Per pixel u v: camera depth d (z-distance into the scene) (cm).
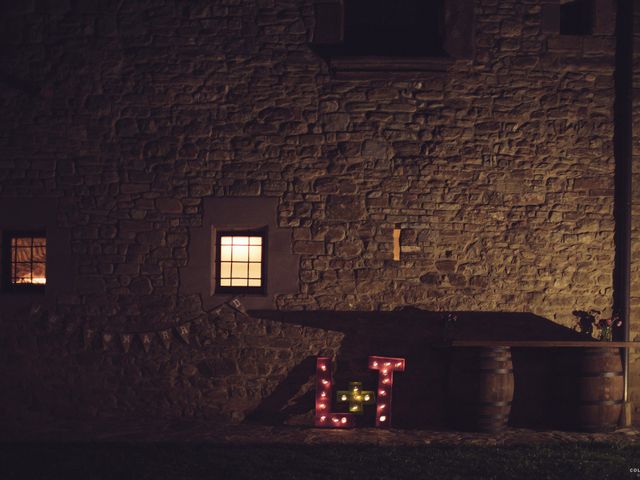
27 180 705
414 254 701
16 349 696
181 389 691
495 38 711
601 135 711
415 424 682
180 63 707
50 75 707
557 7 713
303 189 702
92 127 705
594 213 709
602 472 501
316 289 698
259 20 709
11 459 527
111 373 693
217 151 704
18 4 710
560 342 644
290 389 691
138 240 702
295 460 531
